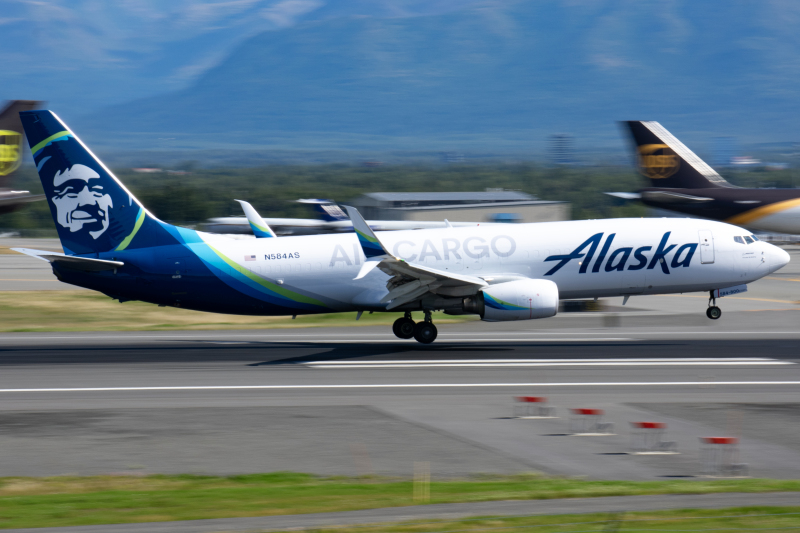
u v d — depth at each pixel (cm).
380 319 15675
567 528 4606
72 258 11319
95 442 6806
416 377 9644
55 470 6069
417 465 6166
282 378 9600
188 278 11731
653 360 10831
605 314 16038
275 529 4650
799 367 10306
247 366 10425
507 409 7994
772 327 14212
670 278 12419
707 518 4794
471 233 12200
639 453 6488
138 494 5400
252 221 13262
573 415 7731
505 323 14750
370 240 10562
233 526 4722
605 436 6988
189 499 5272
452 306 11719
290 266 11806
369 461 6269
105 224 11700
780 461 6284
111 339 13100
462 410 7950
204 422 7469
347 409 7994
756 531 4559
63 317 16525
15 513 4994
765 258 12625
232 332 14088
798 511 4938
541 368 10238
